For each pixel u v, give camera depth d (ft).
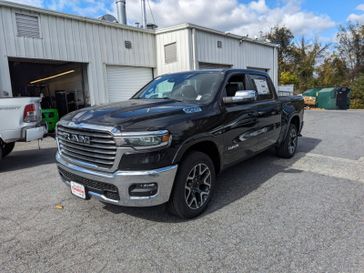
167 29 45.39
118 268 8.08
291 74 118.93
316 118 44.91
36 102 18.40
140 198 9.36
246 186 14.20
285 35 132.77
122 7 52.03
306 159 19.19
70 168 10.52
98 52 38.78
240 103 13.69
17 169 18.39
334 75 122.42
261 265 8.07
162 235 9.78
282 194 13.12
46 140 29.27
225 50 53.83
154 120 9.68
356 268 7.83
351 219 10.64
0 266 8.26
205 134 10.93
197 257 8.52
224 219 10.83
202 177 11.27
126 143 9.03
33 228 10.44
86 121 10.03
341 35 124.06
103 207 12.08
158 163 9.30
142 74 45.73
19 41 31.30
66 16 34.81
